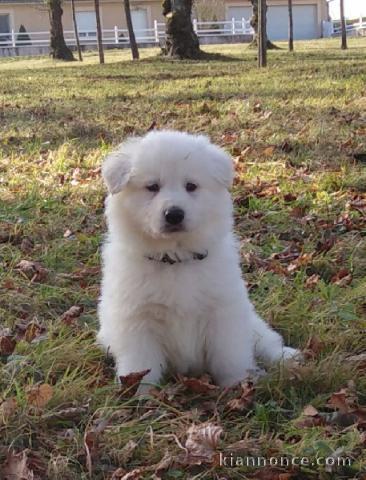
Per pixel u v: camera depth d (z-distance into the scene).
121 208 3.75
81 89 17.06
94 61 30.19
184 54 26.38
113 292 3.72
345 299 4.65
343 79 15.82
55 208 6.78
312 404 3.53
